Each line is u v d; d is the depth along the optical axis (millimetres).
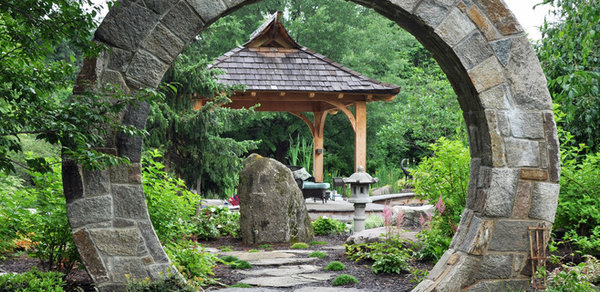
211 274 6094
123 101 4043
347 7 24422
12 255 6184
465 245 5051
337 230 10477
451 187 7172
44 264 5910
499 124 5008
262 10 24547
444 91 15398
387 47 25172
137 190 4473
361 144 14594
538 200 5066
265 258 7465
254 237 8984
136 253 4445
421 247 7238
